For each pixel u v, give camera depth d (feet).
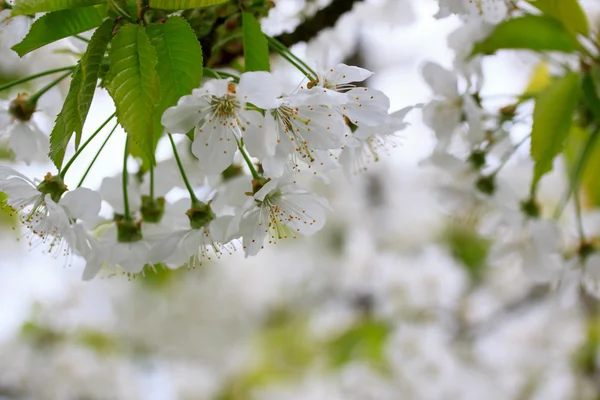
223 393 4.17
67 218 1.90
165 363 4.08
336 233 4.36
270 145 1.86
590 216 2.43
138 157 1.99
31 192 1.92
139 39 1.82
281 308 4.42
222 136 1.86
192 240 1.94
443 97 2.16
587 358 3.57
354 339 3.81
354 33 2.48
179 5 1.85
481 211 2.29
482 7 2.07
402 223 4.24
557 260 2.23
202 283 4.07
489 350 3.74
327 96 1.85
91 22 1.89
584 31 2.07
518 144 2.19
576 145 2.28
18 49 1.88
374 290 3.97
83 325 3.59
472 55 2.14
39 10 1.85
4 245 3.43
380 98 1.91
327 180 1.94
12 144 2.05
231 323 4.17
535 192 2.22
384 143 2.09
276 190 1.92
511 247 2.25
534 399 3.55
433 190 2.30
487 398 3.48
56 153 1.82
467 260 4.09
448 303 3.70
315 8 2.14
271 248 4.35
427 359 3.47
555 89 2.05
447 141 2.18
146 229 1.98
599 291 2.23
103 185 2.01
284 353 4.26
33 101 2.04
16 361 3.34
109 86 1.81
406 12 2.43
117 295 3.81
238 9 1.97
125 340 3.91
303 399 3.92
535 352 3.66
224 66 2.02
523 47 2.13
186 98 1.83
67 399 3.38
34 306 3.49
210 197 2.01
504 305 3.88
